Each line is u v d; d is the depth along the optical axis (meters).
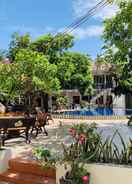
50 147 10.12
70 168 6.73
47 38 28.45
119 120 24.89
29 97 21.92
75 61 33.94
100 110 35.94
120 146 8.13
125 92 36.59
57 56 29.22
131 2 11.19
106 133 11.60
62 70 28.97
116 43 11.90
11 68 19.42
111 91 40.38
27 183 7.75
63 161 6.80
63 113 32.03
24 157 8.92
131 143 6.88
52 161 6.98
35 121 12.52
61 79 29.97
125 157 6.71
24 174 8.20
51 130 14.97
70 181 6.39
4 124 11.08
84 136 6.92
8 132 11.44
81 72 34.78
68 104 40.59
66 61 29.45
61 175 6.89
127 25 11.50
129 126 14.57
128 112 34.41
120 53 12.63
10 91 20.27
